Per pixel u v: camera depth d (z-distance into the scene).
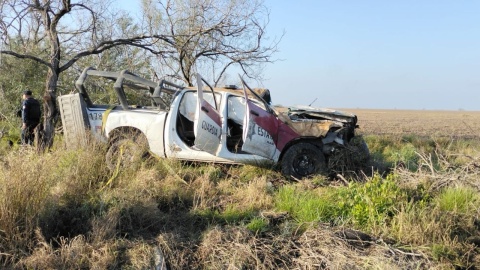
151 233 4.74
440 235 4.70
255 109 7.29
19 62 11.88
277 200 5.84
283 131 7.56
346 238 4.61
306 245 4.46
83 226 4.69
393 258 4.20
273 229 4.90
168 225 4.95
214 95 7.48
